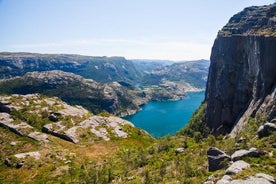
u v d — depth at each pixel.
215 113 171.12
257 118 108.31
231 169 49.03
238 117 143.62
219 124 166.00
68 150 163.50
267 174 46.16
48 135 179.62
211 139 110.44
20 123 183.50
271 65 113.25
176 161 95.75
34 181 124.88
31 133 173.38
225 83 163.50
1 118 186.50
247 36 142.75
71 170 125.81
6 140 164.88
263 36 120.75
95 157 158.25
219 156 63.53
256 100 123.69
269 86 113.69
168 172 85.94
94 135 193.25
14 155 145.38
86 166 135.75
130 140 196.00
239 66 153.62
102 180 103.75
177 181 72.25
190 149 109.94
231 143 90.69
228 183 43.03
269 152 60.19
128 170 110.06
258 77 123.94
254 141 76.56
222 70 170.62
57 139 178.25
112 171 112.06
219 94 168.88
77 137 186.12
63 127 195.00
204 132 175.25
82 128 197.88
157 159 112.50
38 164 139.88
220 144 101.19
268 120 98.12
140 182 85.50
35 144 162.75
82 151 166.75
